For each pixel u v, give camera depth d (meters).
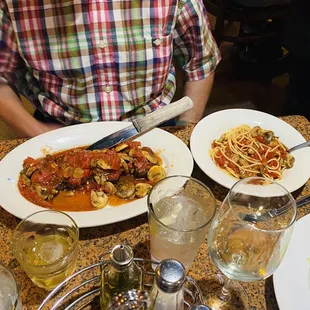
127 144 1.04
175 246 0.72
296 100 2.21
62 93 1.31
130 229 0.90
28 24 1.19
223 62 2.93
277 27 2.66
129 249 0.64
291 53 2.06
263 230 0.65
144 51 1.26
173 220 0.76
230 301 0.78
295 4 1.90
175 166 1.02
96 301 0.76
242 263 0.68
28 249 0.78
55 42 1.22
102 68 1.26
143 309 0.62
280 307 0.74
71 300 0.76
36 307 0.75
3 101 1.38
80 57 1.23
